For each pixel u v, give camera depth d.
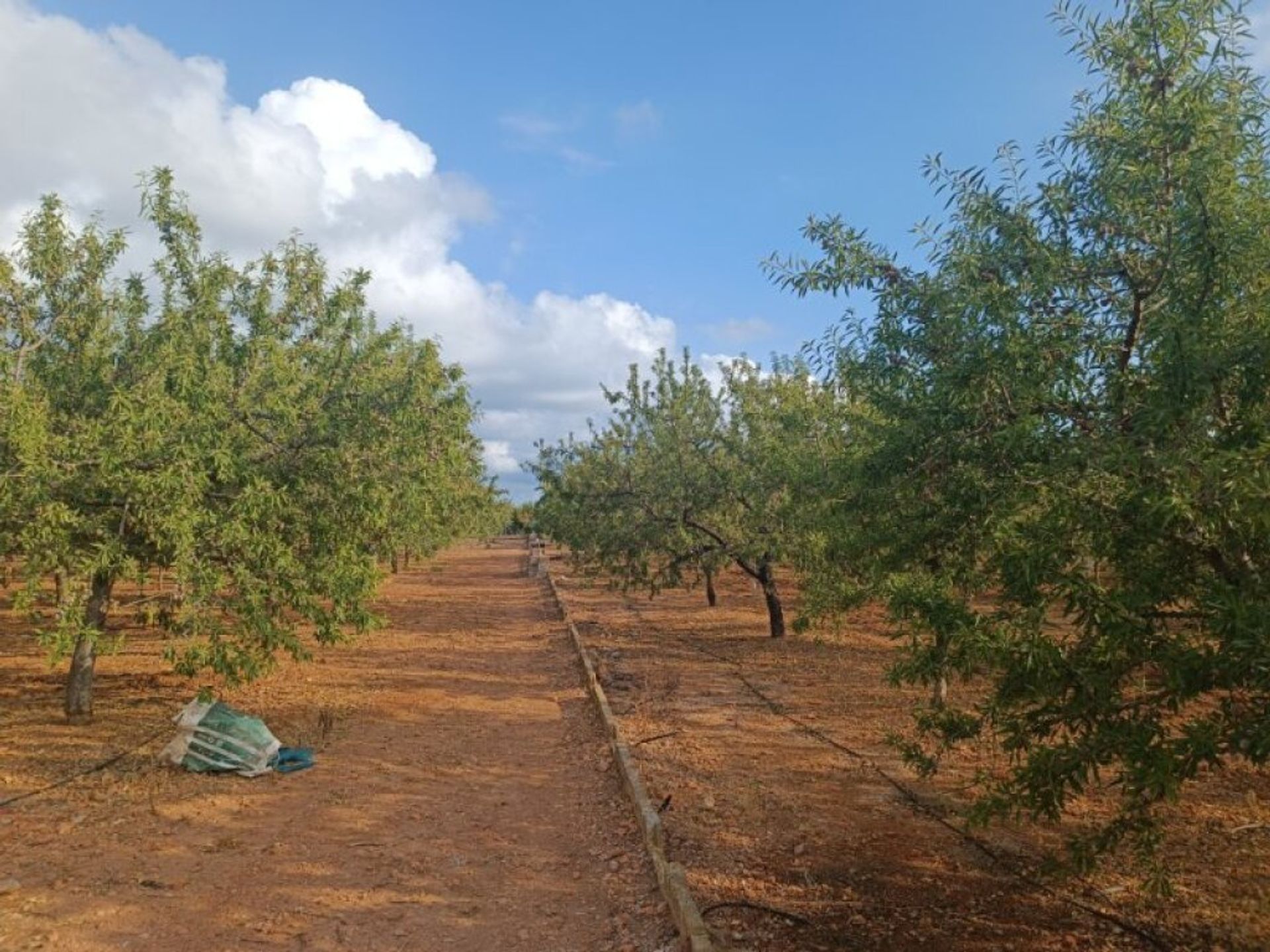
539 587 31.59
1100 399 4.62
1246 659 3.45
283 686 12.45
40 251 9.00
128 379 9.48
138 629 17.00
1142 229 4.45
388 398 10.70
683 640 17.52
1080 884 5.77
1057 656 3.99
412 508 12.81
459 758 9.11
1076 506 3.99
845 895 5.67
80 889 5.62
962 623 4.52
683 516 16.64
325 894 5.69
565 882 5.96
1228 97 4.41
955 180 5.05
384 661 14.98
